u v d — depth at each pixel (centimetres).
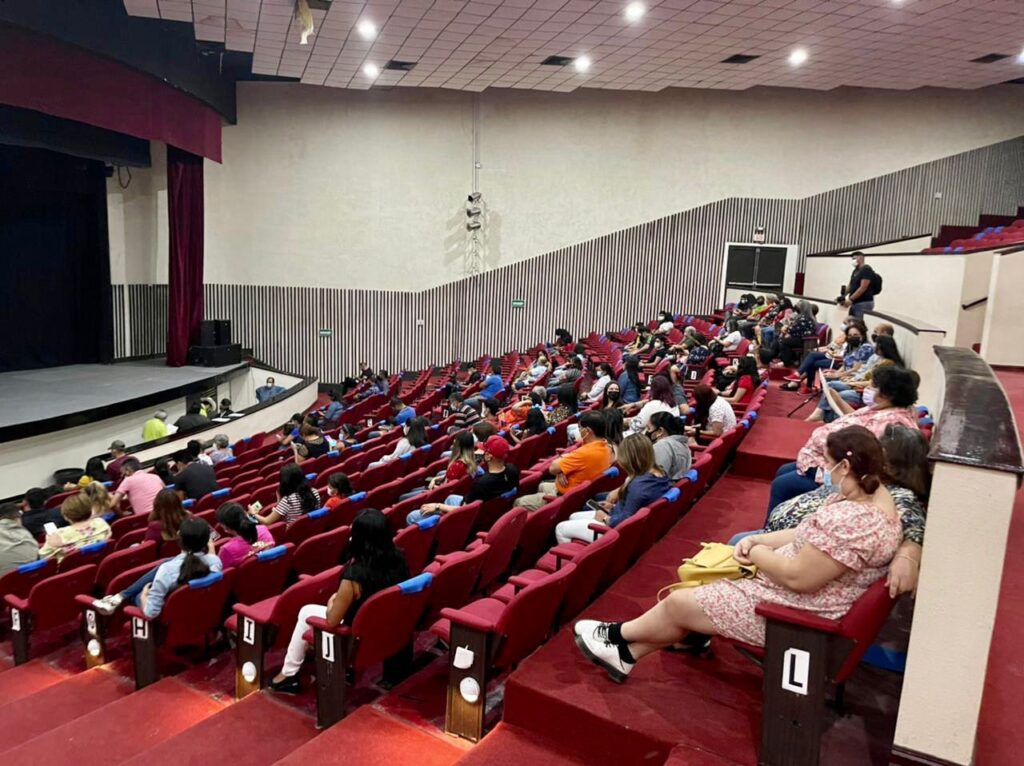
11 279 1420
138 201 1595
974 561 204
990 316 744
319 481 667
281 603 353
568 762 260
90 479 780
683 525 464
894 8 977
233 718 335
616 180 1659
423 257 1703
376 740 294
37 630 466
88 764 322
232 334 1731
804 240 1625
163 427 1107
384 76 1386
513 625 286
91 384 1300
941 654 210
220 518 446
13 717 380
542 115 1658
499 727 279
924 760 214
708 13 1010
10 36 908
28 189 1393
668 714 260
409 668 359
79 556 518
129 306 1612
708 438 597
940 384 517
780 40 1130
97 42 988
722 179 1634
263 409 1317
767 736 230
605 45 1170
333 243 1705
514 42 1157
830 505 232
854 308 1014
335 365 1742
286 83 1647
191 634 404
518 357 1606
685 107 1627
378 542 324
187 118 1319
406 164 1680
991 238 1209
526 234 1689
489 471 495
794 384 920
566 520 454
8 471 912
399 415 1016
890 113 1580
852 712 263
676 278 1669
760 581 248
